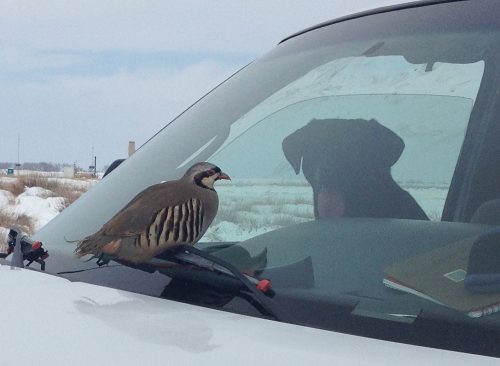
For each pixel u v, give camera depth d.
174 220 1.56
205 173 1.64
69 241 1.89
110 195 2.03
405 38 1.94
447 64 1.83
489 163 1.69
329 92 1.95
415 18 1.99
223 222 1.70
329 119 1.87
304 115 1.92
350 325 1.33
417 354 1.19
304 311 1.39
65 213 2.15
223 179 1.68
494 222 1.58
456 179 1.69
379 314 1.34
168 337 1.24
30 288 1.59
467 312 1.30
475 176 1.68
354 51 2.02
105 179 2.22
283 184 1.79
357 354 1.18
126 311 1.40
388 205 1.66
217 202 1.64
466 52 1.82
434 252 1.48
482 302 1.32
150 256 1.58
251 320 1.37
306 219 1.68
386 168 1.72
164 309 1.42
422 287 1.39
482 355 1.20
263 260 1.56
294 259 1.55
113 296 1.53
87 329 1.28
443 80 1.82
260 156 1.87
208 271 1.53
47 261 1.84
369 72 1.92
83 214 2.02
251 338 1.24
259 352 1.18
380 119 1.81
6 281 1.67
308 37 2.27
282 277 1.50
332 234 1.60
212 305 1.47
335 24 2.23
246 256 1.59
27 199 18.69
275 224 1.68
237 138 1.97
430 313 1.32
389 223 1.60
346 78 1.95
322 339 1.25
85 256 1.74
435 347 1.24
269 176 1.81
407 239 1.54
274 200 1.74
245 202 1.74
